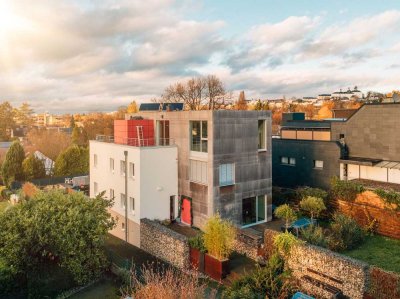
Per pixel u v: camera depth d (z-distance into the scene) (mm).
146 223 22609
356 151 28453
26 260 16609
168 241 20422
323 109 99312
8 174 46688
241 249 19969
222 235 17766
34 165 47750
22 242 16406
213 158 22594
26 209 17781
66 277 17953
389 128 26188
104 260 19062
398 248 19938
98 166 29281
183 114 24656
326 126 34719
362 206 23578
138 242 23609
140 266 20109
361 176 27500
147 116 28094
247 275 15820
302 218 23391
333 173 28562
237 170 23828
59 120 182000
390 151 26141
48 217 17422
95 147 29766
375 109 27000
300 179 31109
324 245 17906
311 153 30125
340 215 21766
